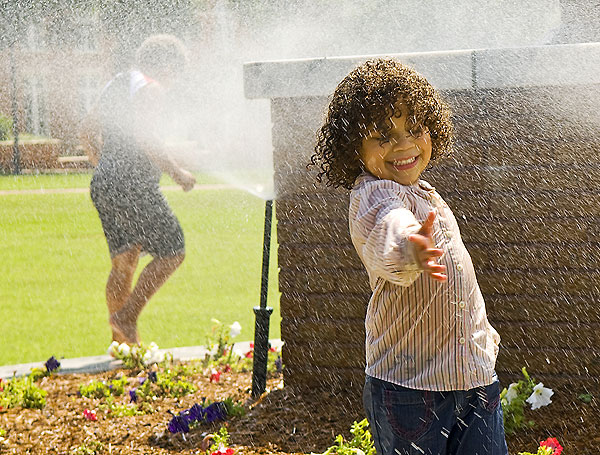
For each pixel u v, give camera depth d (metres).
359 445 3.43
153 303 8.54
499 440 2.49
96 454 3.79
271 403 4.26
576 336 4.03
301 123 4.23
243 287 9.41
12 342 7.00
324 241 4.30
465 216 4.10
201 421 4.05
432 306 2.44
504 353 4.14
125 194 5.80
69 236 14.05
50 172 20.17
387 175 2.51
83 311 8.27
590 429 3.64
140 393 4.64
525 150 3.99
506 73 3.90
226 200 16.78
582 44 3.80
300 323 4.39
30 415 4.43
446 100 4.03
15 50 10.95
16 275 10.66
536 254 4.04
